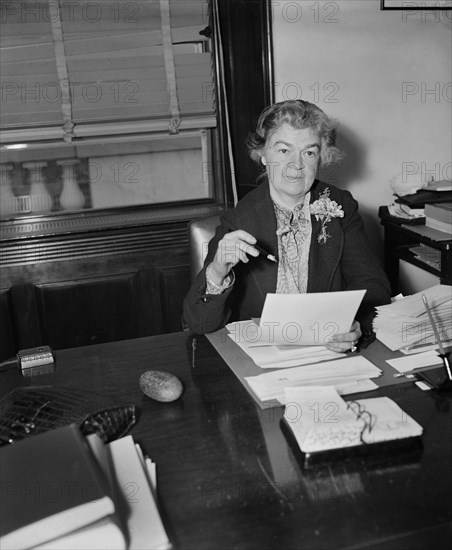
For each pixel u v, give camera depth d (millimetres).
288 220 1718
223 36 2387
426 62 2600
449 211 2211
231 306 1688
